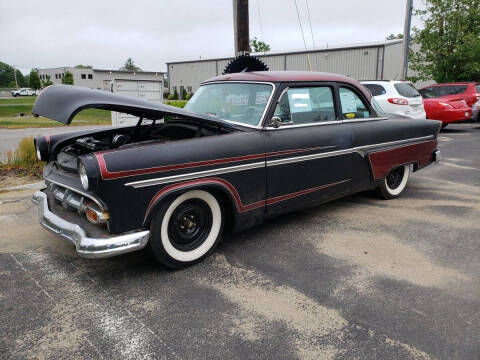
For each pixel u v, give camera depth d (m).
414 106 9.98
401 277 3.12
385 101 9.86
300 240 3.85
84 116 23.78
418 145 5.16
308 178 3.90
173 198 3.02
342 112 4.25
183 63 49.00
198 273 3.19
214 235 3.41
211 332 2.44
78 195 3.08
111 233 2.79
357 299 2.80
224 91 3.98
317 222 4.36
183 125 3.74
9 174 6.40
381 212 4.70
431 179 6.40
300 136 3.76
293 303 2.75
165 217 3.02
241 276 3.14
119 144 3.34
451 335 2.40
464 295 2.85
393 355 2.23
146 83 11.35
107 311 2.66
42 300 2.79
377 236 3.96
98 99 2.92
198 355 2.23
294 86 3.78
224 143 3.23
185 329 2.46
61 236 2.97
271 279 3.09
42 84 83.94
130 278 3.11
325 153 3.98
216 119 3.39
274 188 3.63
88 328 2.47
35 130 13.88
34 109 3.00
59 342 2.34
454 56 17.33
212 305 2.73
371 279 3.09
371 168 4.52
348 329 2.46
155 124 4.06
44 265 3.33
